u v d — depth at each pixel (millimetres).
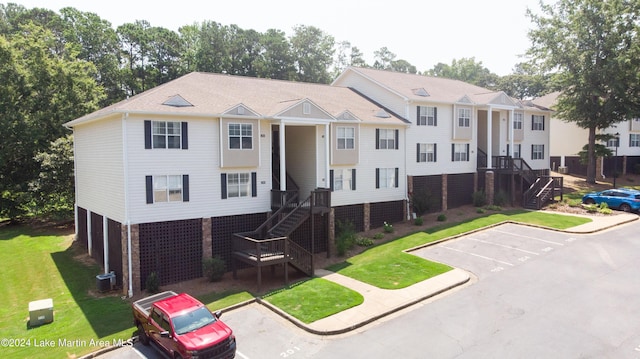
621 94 38875
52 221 37625
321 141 26516
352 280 20438
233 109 22031
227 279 21641
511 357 12812
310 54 70250
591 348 13070
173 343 12992
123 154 19812
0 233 33562
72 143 35000
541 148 43062
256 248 19922
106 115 20266
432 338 14305
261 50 64875
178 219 21297
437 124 33656
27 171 37688
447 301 17391
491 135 37781
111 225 22234
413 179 32219
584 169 49844
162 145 20719
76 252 27156
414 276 20312
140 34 57219
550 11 42312
